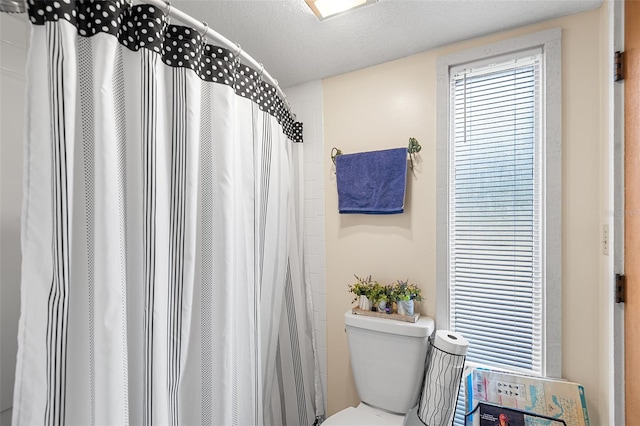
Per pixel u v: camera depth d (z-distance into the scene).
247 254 1.19
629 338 1.01
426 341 1.44
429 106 1.58
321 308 1.89
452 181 1.57
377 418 1.42
